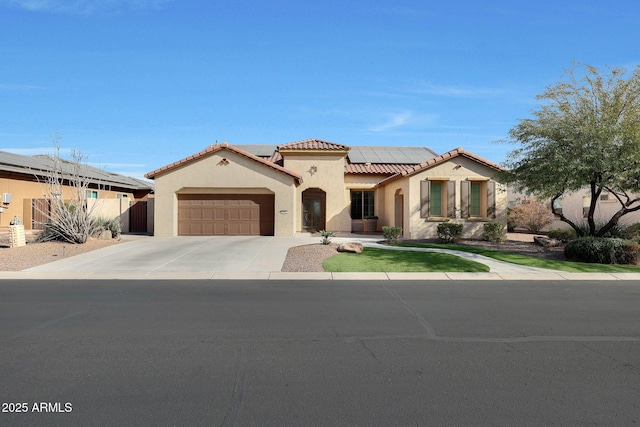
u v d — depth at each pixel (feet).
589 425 11.68
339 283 34.01
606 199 74.69
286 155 80.33
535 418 12.04
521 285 33.68
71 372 15.24
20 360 16.39
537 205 74.74
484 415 12.21
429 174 66.13
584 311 24.72
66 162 87.30
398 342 18.80
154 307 25.23
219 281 34.65
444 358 16.85
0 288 31.37
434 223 65.98
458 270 39.75
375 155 96.37
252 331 20.34
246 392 13.67
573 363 16.35
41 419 11.89
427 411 12.44
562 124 47.47
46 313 23.63
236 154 67.87
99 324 21.39
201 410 12.44
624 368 15.85
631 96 45.57
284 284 33.42
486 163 65.82
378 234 77.25
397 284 33.76
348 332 20.27
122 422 11.72
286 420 11.89
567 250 47.32
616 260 44.01
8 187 74.49
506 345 18.45
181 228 69.15
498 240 62.69
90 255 47.21
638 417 12.12
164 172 67.72
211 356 16.94
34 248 50.60
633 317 23.32
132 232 79.10
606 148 44.65
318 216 81.15
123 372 15.26
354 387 14.10
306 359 16.67
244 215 69.56
